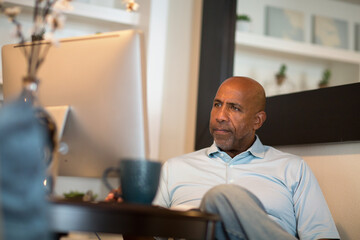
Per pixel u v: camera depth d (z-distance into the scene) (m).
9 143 0.57
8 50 1.20
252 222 1.10
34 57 1.13
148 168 0.95
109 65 1.04
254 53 3.96
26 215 0.59
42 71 1.11
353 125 1.81
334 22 4.16
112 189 1.01
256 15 3.98
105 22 2.99
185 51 3.02
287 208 1.62
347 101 1.85
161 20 2.94
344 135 1.84
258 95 1.77
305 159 2.06
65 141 1.08
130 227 0.82
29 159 0.59
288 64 4.06
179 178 1.74
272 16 4.01
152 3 2.93
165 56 2.96
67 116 1.08
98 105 1.05
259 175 1.68
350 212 1.83
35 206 0.60
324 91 1.97
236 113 1.72
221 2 2.85
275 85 4.01
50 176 0.97
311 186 1.66
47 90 1.10
